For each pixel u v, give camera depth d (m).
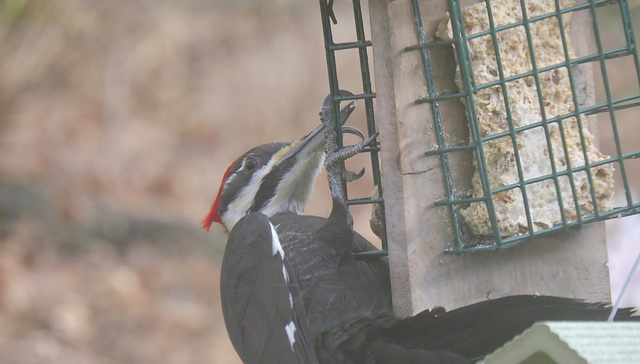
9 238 21.16
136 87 28.81
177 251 22.38
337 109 9.52
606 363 5.32
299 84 28.34
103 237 22.12
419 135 8.44
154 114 28.25
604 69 8.82
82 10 28.08
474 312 7.72
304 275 9.09
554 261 8.84
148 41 29.66
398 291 8.44
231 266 9.07
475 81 8.53
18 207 22.06
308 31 29.30
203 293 21.00
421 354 7.60
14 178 23.03
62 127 25.97
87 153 25.39
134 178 25.22
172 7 31.02
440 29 8.44
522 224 8.55
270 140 27.64
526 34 8.73
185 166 26.39
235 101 28.69
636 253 15.48
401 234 8.41
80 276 20.53
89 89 27.77
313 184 10.91
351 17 27.67
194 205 24.88
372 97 9.34
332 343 8.34
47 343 17.94
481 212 8.53
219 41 30.17
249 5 30.75
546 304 7.60
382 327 8.15
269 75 28.80
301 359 8.27
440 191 8.52
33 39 24.91
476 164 8.56
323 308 8.90
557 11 8.83
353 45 9.40
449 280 8.51
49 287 19.80
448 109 8.56
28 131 25.31
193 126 28.05
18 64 24.66
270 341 8.43
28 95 25.88
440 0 8.47
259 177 10.94
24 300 19.05
